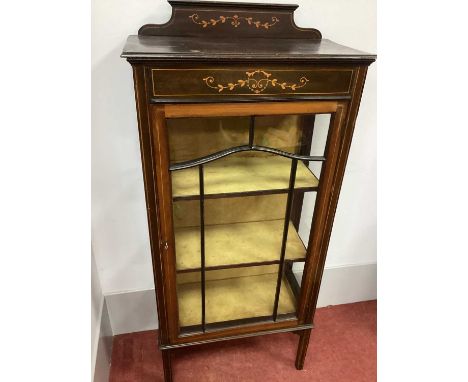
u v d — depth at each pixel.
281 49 0.71
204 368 1.19
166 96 0.64
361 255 1.39
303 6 0.91
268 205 0.97
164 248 0.82
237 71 0.64
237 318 1.01
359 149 1.15
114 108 0.94
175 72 0.62
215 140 0.76
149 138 0.68
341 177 0.82
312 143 0.80
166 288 0.89
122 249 1.16
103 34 0.85
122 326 1.30
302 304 1.01
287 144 0.80
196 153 0.76
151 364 1.20
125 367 1.19
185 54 0.61
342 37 0.97
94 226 1.10
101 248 1.14
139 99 0.64
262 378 1.16
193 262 0.89
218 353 1.24
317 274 0.96
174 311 0.93
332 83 0.69
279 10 0.87
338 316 1.41
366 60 0.67
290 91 0.68
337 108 0.72
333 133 0.75
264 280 1.12
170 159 0.75
